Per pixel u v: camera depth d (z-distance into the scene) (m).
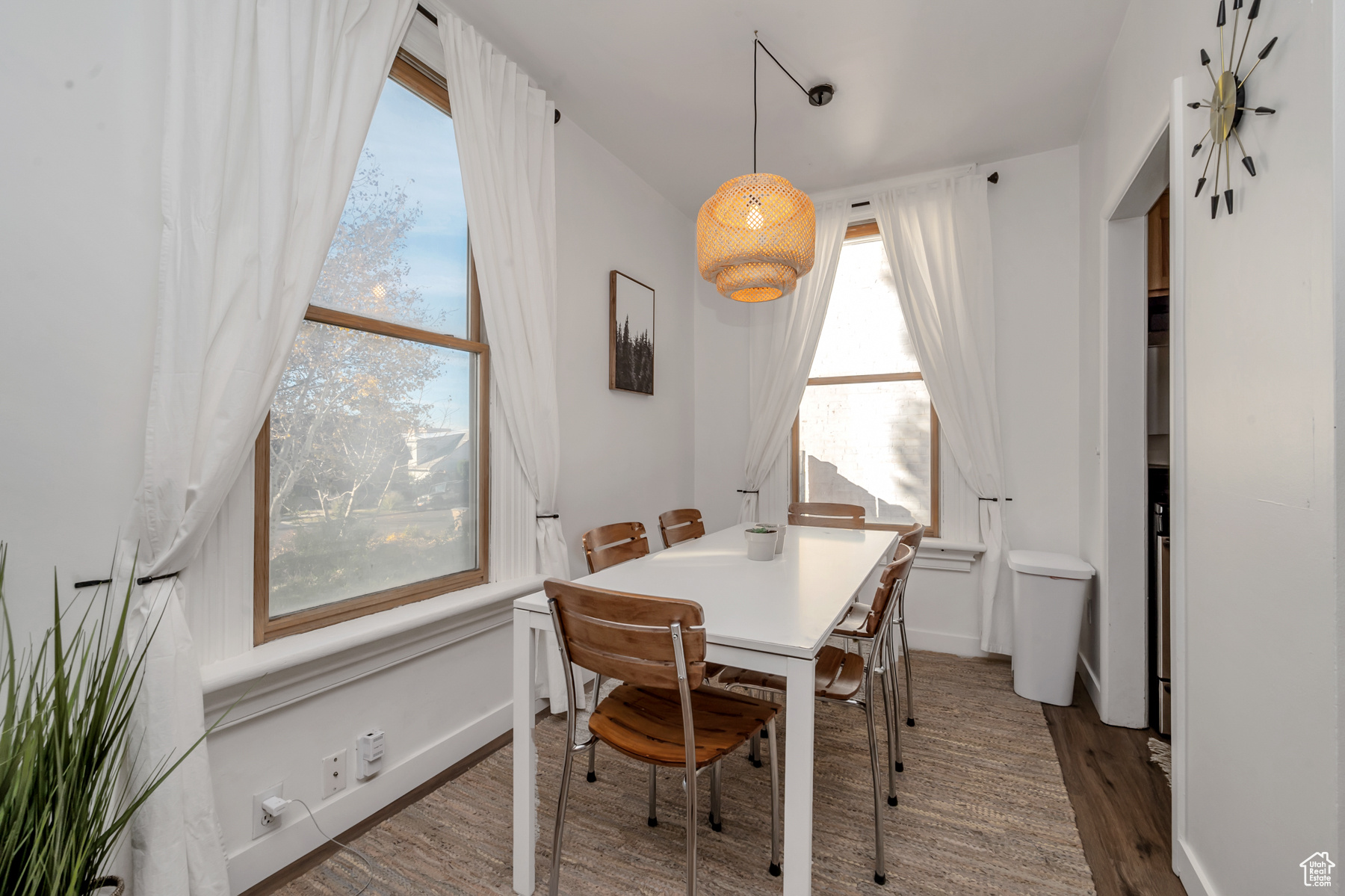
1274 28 1.11
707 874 1.57
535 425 2.45
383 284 1.97
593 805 1.90
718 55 2.45
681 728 1.47
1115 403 2.48
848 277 3.81
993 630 3.23
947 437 3.37
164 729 1.26
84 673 1.23
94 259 1.27
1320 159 0.97
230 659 1.49
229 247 1.41
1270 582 1.14
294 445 1.70
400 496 2.03
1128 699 2.44
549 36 2.33
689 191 3.71
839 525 3.23
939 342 3.39
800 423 3.91
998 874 1.57
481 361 2.34
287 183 1.49
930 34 2.32
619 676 1.30
